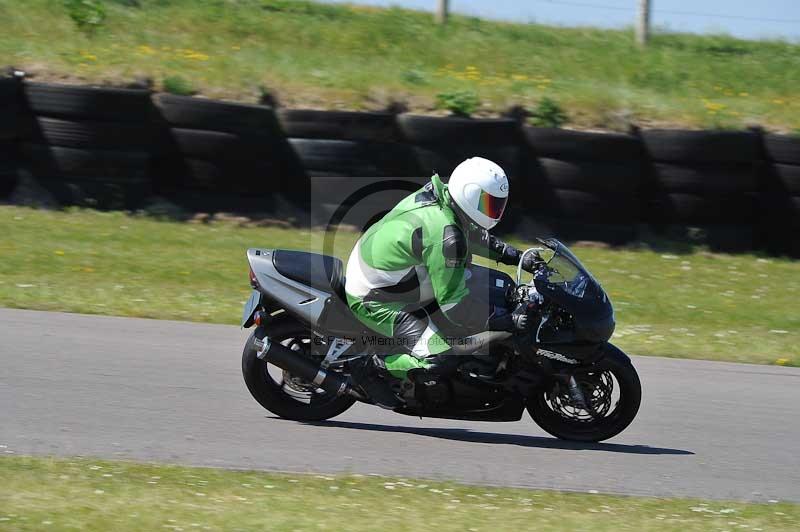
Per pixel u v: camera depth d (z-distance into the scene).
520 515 16.61
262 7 66.94
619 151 43.91
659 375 28.56
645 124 47.06
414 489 17.86
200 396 23.44
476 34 66.69
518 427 23.78
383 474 19.03
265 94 46.47
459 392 21.28
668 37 70.94
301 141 43.81
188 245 39.94
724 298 38.41
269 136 43.88
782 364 30.80
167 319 30.62
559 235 44.28
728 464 21.47
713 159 44.66
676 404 25.92
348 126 43.59
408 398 21.48
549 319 21.19
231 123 43.41
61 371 24.34
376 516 15.98
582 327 20.88
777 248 45.78
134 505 15.72
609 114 46.97
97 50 50.38
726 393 27.19
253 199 44.25
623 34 70.44
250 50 59.94
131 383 23.92
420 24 67.31
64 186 43.00
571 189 43.97
